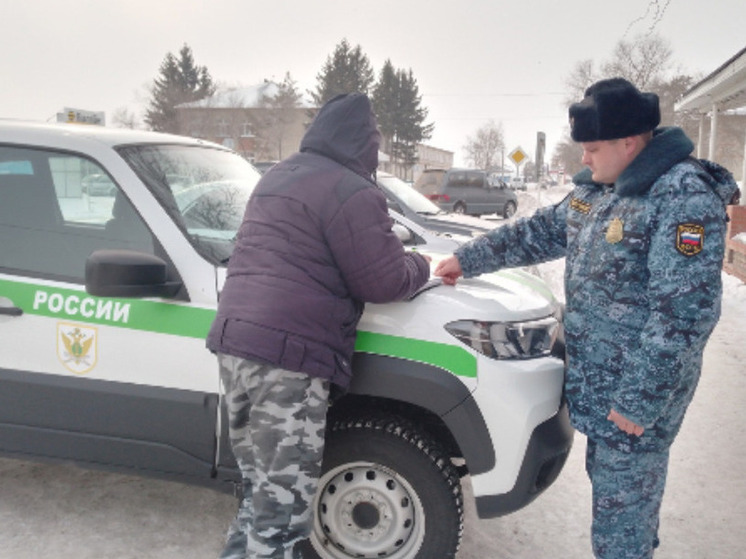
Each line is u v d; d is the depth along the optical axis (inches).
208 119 2815.0
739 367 234.1
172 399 103.3
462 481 149.1
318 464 90.9
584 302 88.6
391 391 97.0
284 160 92.7
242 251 89.7
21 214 111.9
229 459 103.6
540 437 96.8
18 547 116.7
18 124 117.6
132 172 109.0
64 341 107.1
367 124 90.8
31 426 110.9
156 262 96.4
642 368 80.3
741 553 123.1
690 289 77.7
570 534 128.2
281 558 90.7
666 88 1733.5
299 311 86.1
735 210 419.8
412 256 95.8
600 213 87.8
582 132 86.2
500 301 103.3
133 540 120.3
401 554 103.0
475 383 95.9
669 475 153.8
